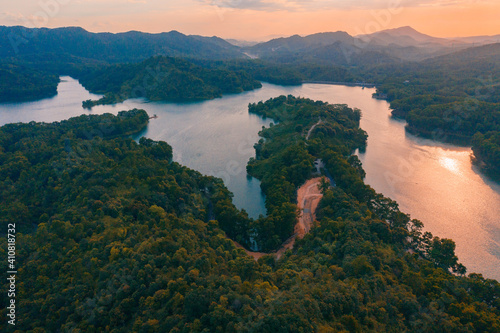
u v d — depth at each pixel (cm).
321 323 7381
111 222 12419
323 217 13938
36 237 11788
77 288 9075
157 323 7606
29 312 8794
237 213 14962
